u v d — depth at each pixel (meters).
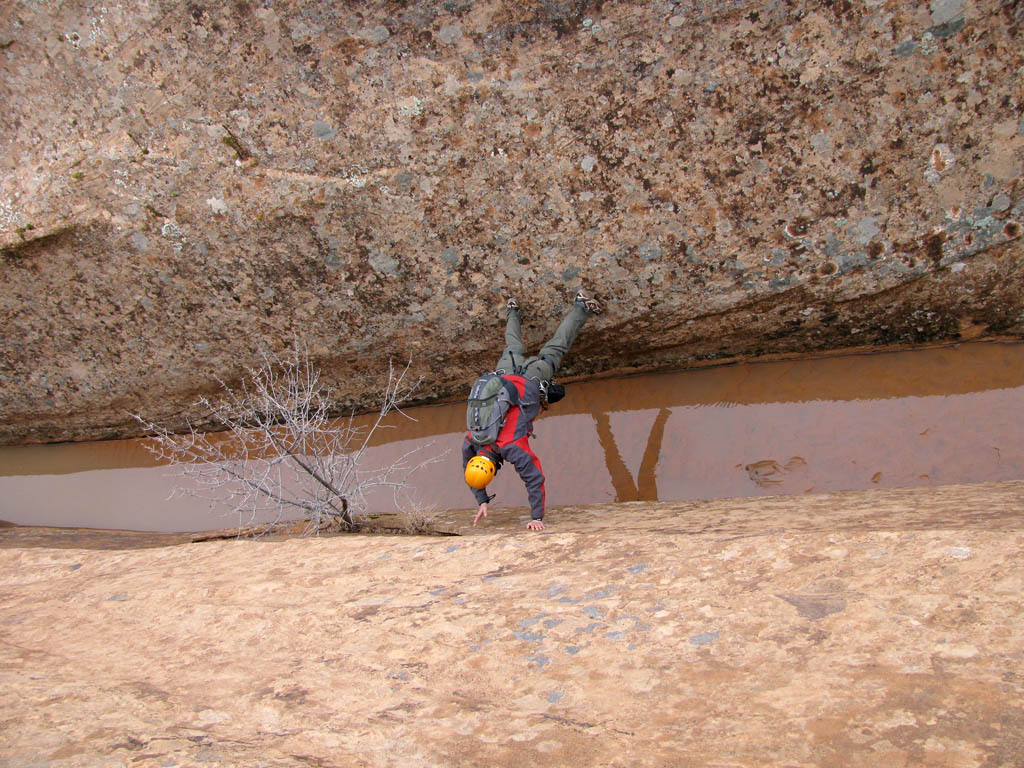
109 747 2.04
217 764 1.92
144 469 6.20
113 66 4.15
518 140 4.16
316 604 3.02
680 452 5.25
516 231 4.47
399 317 4.96
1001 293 4.49
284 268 4.74
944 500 3.62
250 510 5.50
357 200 4.38
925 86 3.81
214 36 4.03
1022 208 4.07
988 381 4.77
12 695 2.44
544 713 2.06
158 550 4.16
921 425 4.81
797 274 4.45
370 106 4.12
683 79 3.93
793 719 1.84
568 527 4.18
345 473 4.93
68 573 4.05
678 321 4.87
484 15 3.90
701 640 2.29
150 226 4.54
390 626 2.72
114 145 4.30
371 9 3.92
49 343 5.32
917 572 2.37
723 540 2.88
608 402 5.52
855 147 4.00
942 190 4.07
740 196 4.21
